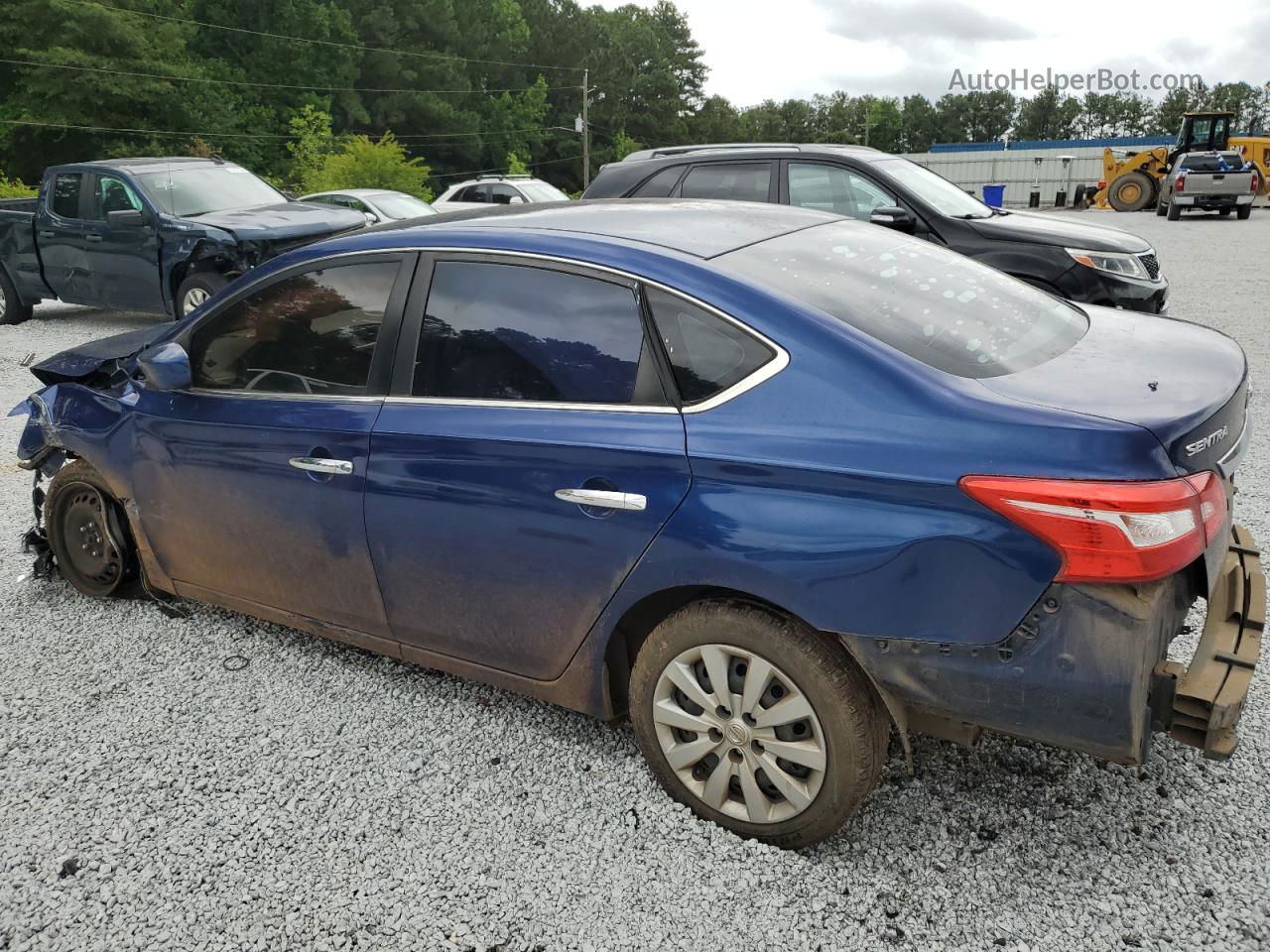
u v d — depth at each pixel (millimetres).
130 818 2887
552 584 2805
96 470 4039
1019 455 2162
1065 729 2217
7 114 57719
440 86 89438
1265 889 2430
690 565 2514
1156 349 2715
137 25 62062
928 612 2248
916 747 3053
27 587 4535
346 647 3869
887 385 2344
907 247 3275
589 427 2658
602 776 2979
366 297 3178
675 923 2410
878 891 2484
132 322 12086
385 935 2414
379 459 3049
